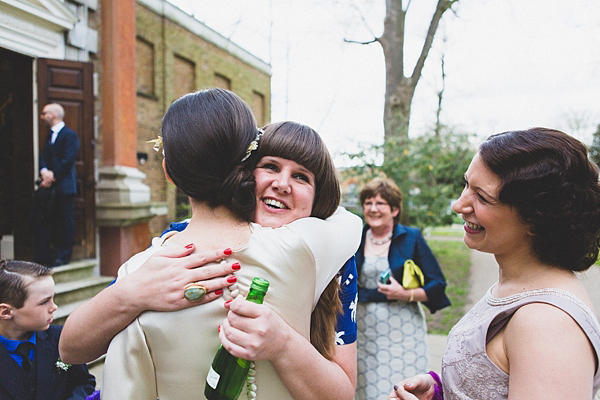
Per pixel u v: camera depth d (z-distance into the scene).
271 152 1.00
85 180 5.07
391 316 2.40
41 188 4.50
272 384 0.82
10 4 4.19
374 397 2.35
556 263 0.92
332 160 1.08
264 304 0.82
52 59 4.84
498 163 0.92
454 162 7.23
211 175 0.88
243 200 0.90
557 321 0.80
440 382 1.20
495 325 0.91
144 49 8.45
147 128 8.50
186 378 0.80
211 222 0.91
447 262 9.38
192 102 0.93
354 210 6.30
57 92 4.90
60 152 4.60
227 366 0.77
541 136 0.92
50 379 1.68
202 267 0.83
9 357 1.59
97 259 5.18
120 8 5.44
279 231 0.89
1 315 1.60
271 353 0.76
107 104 5.40
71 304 4.38
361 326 2.45
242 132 0.91
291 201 0.98
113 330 0.84
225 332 0.75
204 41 10.30
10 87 5.34
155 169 8.73
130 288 0.82
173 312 0.81
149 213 5.85
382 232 2.61
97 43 5.39
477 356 0.93
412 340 2.38
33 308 1.62
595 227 0.88
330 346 0.98
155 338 0.80
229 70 11.42
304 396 0.83
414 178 7.16
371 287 2.48
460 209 1.01
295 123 1.08
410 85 8.32
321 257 0.90
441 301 2.38
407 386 1.14
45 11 4.60
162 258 0.85
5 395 1.56
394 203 2.54
